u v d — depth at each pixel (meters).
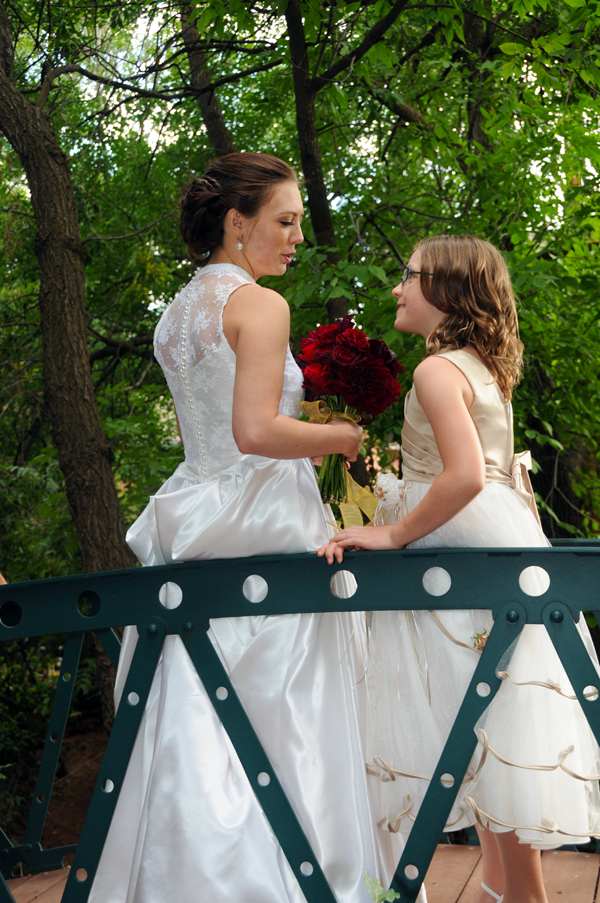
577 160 5.05
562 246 5.27
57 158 4.56
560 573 1.38
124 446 5.88
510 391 1.75
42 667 7.22
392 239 5.66
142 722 1.63
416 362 4.65
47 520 6.31
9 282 6.87
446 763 1.42
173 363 1.76
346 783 1.59
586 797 1.55
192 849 1.45
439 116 5.14
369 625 1.69
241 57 6.57
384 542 1.53
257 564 1.51
